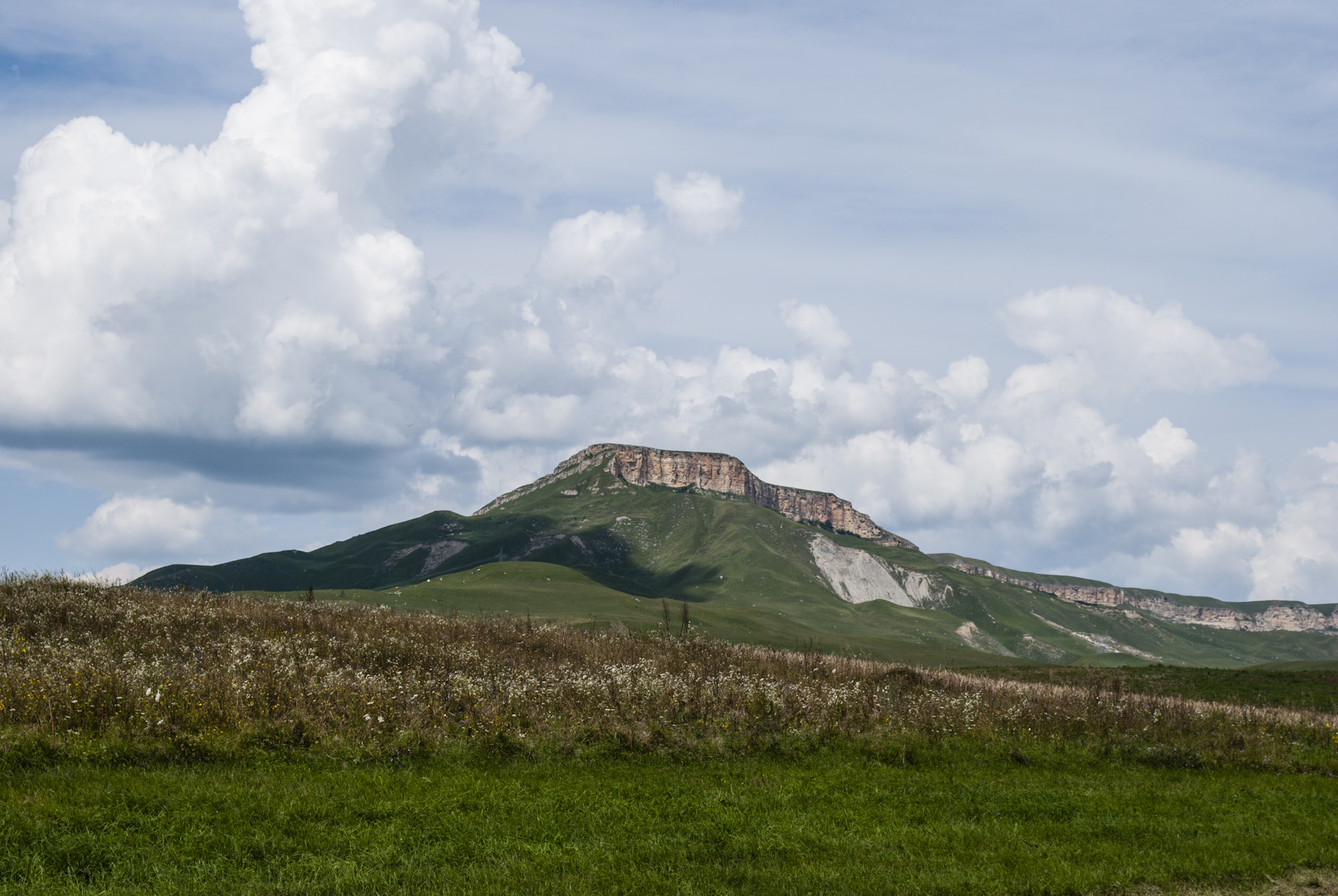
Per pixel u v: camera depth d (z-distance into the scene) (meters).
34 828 9.97
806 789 14.55
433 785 13.12
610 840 11.18
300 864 9.59
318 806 11.55
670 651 30.45
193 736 14.30
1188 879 11.02
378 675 19.30
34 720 14.28
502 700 18.44
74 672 16.05
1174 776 18.11
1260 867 11.41
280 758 14.04
